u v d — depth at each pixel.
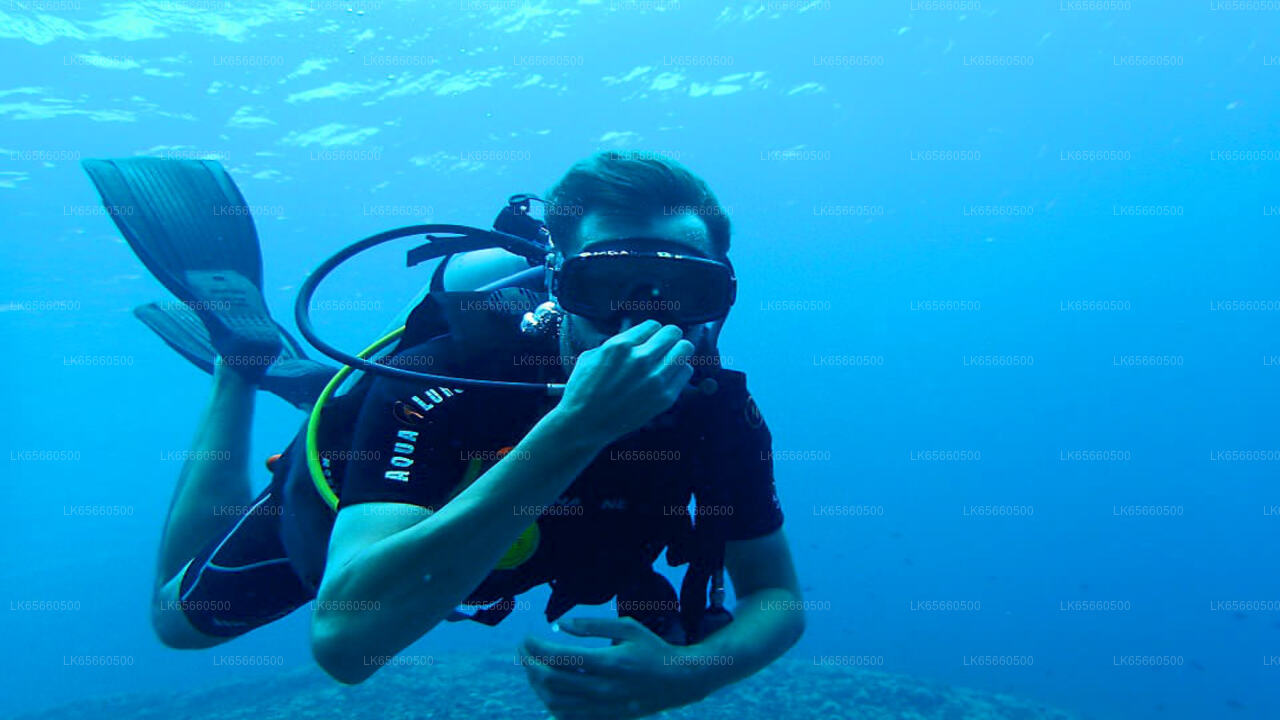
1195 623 33.31
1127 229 46.03
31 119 15.45
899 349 71.19
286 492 2.41
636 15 16.48
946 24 19.53
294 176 19.73
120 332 29.52
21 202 18.23
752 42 18.69
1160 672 24.86
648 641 1.49
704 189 1.78
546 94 18.27
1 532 55.56
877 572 44.66
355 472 1.50
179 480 3.49
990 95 24.06
